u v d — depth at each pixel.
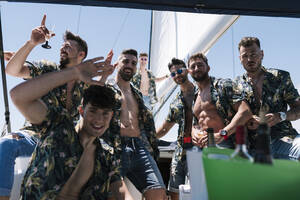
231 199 0.51
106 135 1.61
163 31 5.52
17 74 1.82
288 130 1.86
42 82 1.03
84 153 1.28
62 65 2.02
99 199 1.28
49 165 1.13
